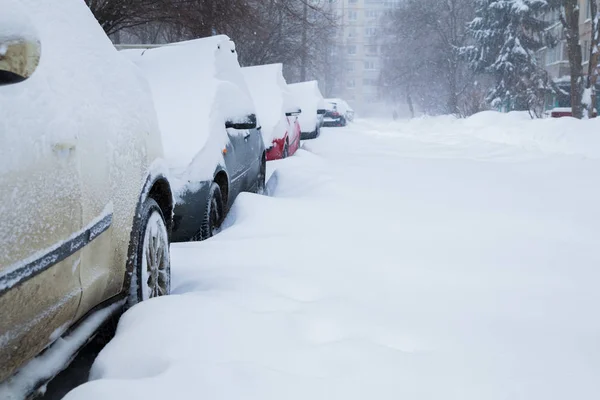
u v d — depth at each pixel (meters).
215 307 2.78
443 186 6.84
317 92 23.12
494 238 4.61
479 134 19.30
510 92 39.66
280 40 29.17
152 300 2.84
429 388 2.22
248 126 6.41
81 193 2.22
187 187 4.89
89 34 2.83
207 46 6.72
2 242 1.67
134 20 15.78
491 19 42.19
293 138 12.72
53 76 2.22
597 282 3.62
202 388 2.10
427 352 2.52
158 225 3.31
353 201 6.03
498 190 6.50
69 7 2.71
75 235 2.16
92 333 2.45
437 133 22.38
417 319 2.96
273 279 3.54
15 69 1.65
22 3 2.31
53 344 2.23
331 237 4.59
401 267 3.87
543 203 5.76
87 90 2.51
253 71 12.33
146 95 3.37
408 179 7.38
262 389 2.12
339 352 2.47
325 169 8.35
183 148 5.14
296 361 2.40
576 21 23.20
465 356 2.50
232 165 6.04
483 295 3.38
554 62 44.09
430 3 48.34
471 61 43.88
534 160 9.34
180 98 5.86
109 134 2.61
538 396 2.20
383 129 29.17
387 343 2.70
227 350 2.44
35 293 1.87
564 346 2.65
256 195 5.84
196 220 4.97
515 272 3.79
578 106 23.30
